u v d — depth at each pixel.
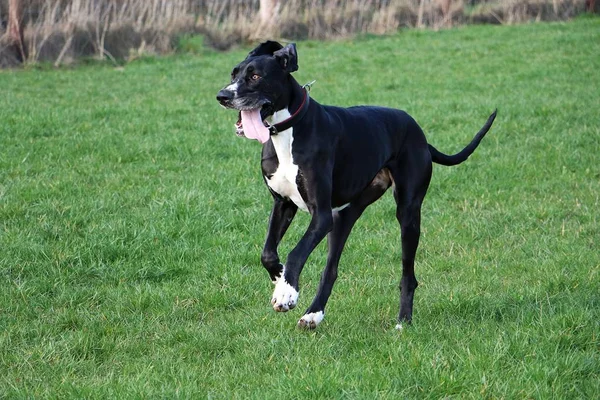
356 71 20.44
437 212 10.09
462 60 21.45
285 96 6.14
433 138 13.44
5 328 6.64
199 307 7.21
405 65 21.02
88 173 11.12
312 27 25.97
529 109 15.23
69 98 16.97
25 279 7.66
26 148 12.13
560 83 18.02
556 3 28.91
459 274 8.02
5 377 5.76
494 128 14.02
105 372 5.89
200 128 14.02
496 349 5.79
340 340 6.26
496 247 8.88
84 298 7.34
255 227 9.33
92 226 8.96
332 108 6.66
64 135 13.07
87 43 22.41
